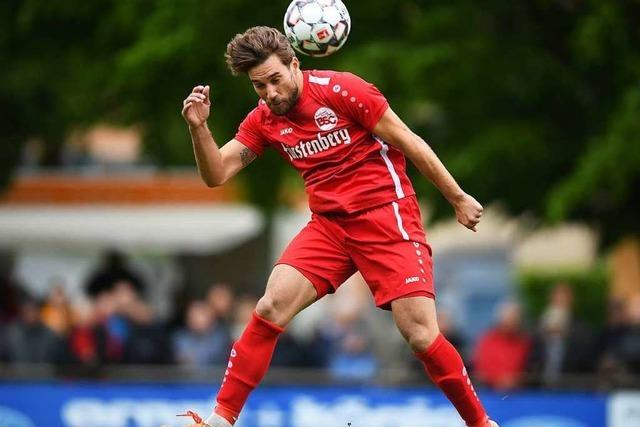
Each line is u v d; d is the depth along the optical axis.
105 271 55.56
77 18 54.16
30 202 71.69
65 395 41.12
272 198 66.31
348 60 47.59
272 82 21.44
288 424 40.41
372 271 22.05
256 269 71.38
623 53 46.34
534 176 49.16
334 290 22.34
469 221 21.77
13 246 69.88
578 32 45.78
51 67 57.09
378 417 40.16
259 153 22.88
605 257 57.16
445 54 47.16
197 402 40.72
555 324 44.59
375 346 49.31
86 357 44.91
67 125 64.25
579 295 94.19
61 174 77.19
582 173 45.38
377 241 21.94
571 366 43.53
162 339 45.09
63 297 51.34
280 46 21.44
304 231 22.50
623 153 45.12
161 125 58.41
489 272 88.00
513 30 48.97
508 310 44.31
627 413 39.97
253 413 40.50
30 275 71.94
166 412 40.81
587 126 48.97
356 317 49.16
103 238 69.12
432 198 49.25
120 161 90.69
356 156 21.94
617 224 52.16
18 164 65.69
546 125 48.91
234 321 52.16
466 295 85.56
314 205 22.25
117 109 56.75
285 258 22.25
